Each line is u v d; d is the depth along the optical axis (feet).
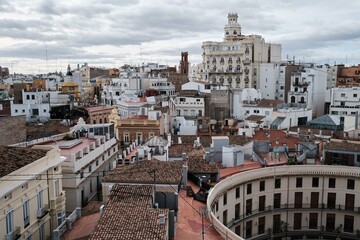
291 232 194.29
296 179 192.34
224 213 160.56
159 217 87.61
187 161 157.69
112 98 366.22
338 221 193.67
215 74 434.71
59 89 441.68
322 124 270.67
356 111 321.93
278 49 476.95
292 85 383.45
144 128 231.91
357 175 186.80
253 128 256.32
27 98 341.21
